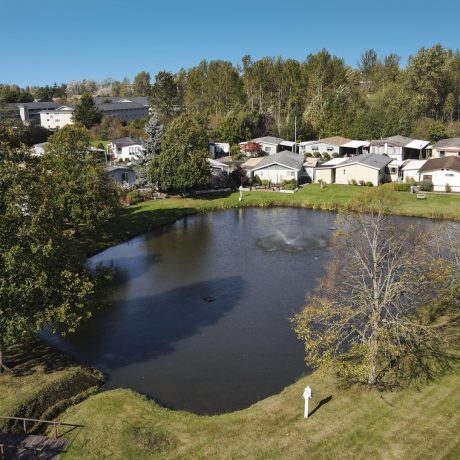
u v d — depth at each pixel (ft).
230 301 113.91
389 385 71.36
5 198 73.15
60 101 643.04
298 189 229.66
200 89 452.76
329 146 297.12
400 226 130.21
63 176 138.62
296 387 74.38
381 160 241.96
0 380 76.59
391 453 58.23
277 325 101.14
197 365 86.63
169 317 106.52
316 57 421.18
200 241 162.09
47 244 72.74
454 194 204.64
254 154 312.50
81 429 65.57
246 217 192.34
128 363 87.97
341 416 65.62
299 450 59.72
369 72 501.97
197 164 215.31
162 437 63.62
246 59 458.09
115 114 480.23
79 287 77.61
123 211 198.70
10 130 89.86
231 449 60.70
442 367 74.74
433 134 312.29
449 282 94.68
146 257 147.23
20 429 66.54
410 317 92.27
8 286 70.59
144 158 228.63
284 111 411.13
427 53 352.90
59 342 96.37
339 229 167.63
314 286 120.57
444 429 61.57
